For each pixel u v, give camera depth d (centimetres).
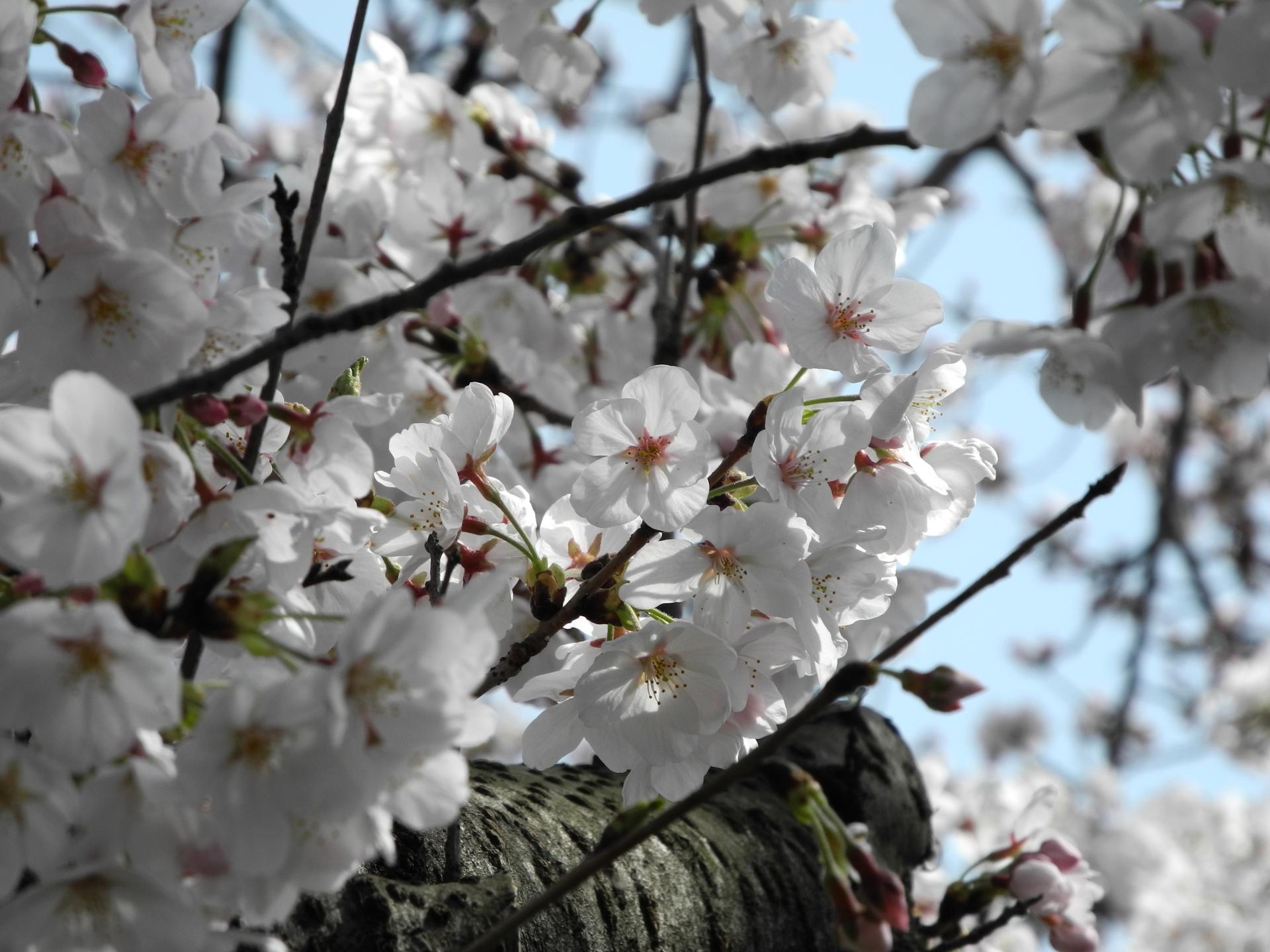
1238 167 76
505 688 91
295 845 72
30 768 71
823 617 84
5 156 75
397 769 72
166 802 71
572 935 82
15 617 70
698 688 82
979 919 99
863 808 99
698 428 83
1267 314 77
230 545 73
